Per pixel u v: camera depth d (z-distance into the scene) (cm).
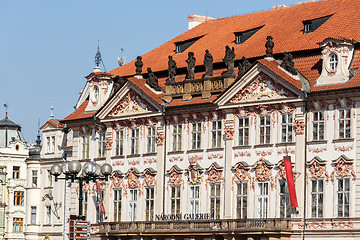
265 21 13175
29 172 15975
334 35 11650
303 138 11412
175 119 12756
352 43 11231
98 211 13750
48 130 15788
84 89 14350
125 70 14088
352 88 10950
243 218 11862
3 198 19275
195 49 13488
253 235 11644
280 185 11600
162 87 13250
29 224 15762
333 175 11144
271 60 11888
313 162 11306
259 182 11775
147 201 13012
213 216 12231
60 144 15550
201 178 12394
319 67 11519
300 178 11388
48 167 15688
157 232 12544
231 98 12075
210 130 12362
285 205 11538
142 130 13188
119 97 13438
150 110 13050
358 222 10888
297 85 11431
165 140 12862
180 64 13238
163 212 12769
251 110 11900
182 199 12588
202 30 14088
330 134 11212
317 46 11612
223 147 12194
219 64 12681
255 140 11856
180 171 12631
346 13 12025
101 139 13825
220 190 12175
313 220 11225
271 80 11706
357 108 11012
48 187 15588
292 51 11825
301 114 11444
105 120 13625
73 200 14312
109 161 13588
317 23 12138
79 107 14388
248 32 13012
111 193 13500
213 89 12431
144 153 13125
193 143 12550
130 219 13200
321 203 11231
